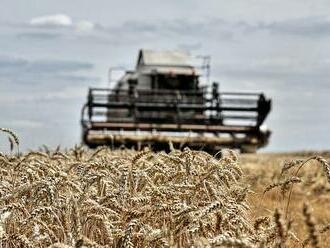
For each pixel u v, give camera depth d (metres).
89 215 5.70
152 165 7.19
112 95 31.17
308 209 4.10
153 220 6.15
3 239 5.34
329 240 7.87
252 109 30.83
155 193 6.22
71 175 7.25
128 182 6.64
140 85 33.53
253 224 6.47
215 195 6.49
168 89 33.34
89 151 11.02
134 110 31.28
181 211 5.64
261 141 29.62
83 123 29.31
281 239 4.83
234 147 29.00
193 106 31.89
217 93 31.66
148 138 27.64
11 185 6.86
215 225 5.88
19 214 5.89
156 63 33.59
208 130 29.97
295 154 41.69
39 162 7.86
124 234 5.37
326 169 5.82
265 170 19.84
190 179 7.07
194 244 5.03
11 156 8.03
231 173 7.26
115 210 6.26
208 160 8.00
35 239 5.41
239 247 4.38
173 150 8.38
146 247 5.46
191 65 33.66
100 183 6.67
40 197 6.09
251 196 9.77
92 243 4.98
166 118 31.94
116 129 29.42
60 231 5.80
